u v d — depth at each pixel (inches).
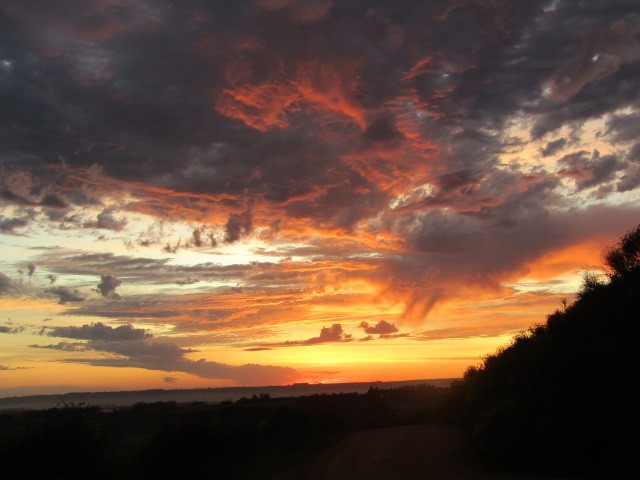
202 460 876.6
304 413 1578.5
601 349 692.7
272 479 789.2
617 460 583.5
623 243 874.8
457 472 708.7
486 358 1200.8
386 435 1407.5
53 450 543.2
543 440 669.9
